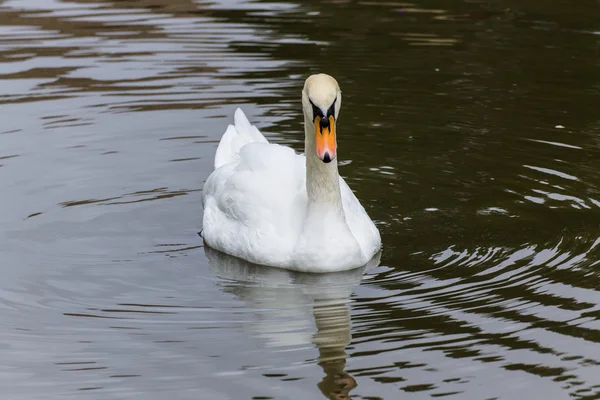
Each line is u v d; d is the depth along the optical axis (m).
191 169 15.92
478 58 20.56
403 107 18.23
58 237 13.47
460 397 9.55
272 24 22.89
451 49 21.14
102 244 13.32
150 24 22.89
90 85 19.14
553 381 9.80
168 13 23.81
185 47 21.30
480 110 18.08
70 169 15.67
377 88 19.11
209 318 11.26
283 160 13.58
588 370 9.97
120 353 10.44
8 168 15.56
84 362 10.26
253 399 9.57
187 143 16.84
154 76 19.69
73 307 11.51
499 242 13.18
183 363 10.24
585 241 13.08
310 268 12.58
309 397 9.59
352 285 12.12
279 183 13.31
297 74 19.75
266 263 12.85
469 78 19.55
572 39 21.59
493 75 19.69
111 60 20.47
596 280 11.91
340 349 10.48
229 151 15.01
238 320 11.20
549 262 12.48
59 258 12.85
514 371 9.97
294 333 10.86
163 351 10.48
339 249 12.54
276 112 18.00
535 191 14.85
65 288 12.01
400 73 19.83
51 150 16.33
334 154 11.68
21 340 10.69
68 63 20.27
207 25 22.80
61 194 14.80
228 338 10.75
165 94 18.80
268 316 11.30
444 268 12.46
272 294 11.93
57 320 11.17
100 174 15.56
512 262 12.53
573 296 11.52
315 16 23.52
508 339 10.57
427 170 15.71
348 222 13.13
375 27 22.62
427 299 11.59
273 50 21.09
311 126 12.40
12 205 14.37
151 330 10.95
